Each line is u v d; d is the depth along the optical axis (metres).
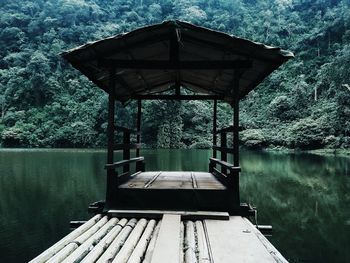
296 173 17.59
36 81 48.09
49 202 11.03
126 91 6.66
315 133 31.78
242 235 3.33
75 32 59.38
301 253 7.04
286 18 60.50
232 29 60.06
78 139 40.72
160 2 67.56
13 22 62.09
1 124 45.66
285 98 39.00
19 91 48.62
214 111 7.70
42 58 49.69
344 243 7.60
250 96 46.19
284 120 38.00
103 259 2.74
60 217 9.45
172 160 22.16
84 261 2.67
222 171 5.68
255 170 18.78
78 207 10.45
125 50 4.25
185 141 38.59
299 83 40.12
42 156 27.06
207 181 5.73
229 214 4.27
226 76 5.47
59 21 61.59
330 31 48.16
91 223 3.92
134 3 70.56
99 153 30.48
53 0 64.88
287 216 9.97
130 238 3.29
